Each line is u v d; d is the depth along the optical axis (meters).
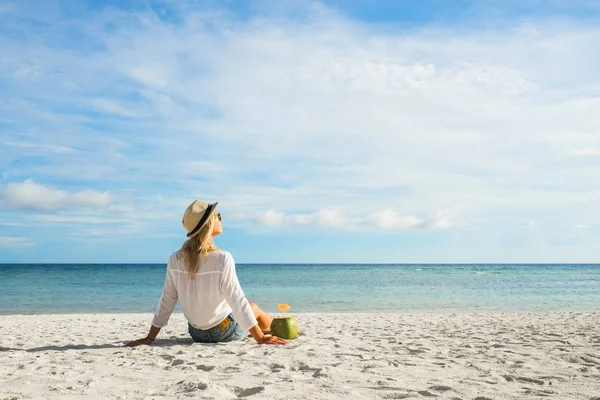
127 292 29.00
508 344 5.71
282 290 29.83
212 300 4.71
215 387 2.90
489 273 69.25
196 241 4.67
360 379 3.29
